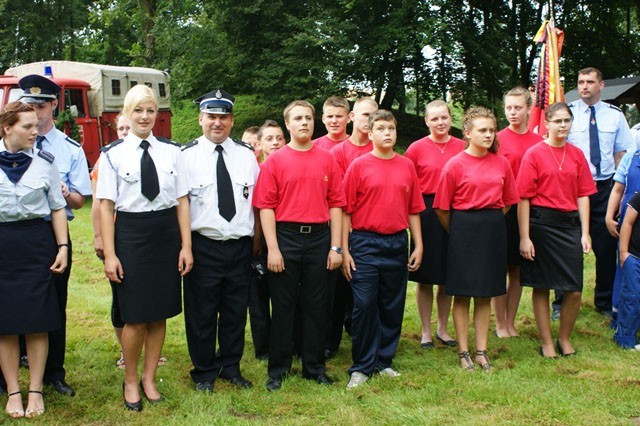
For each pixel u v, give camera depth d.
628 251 4.83
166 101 15.62
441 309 5.07
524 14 21.53
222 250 4.00
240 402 3.85
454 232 4.42
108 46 28.95
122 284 3.67
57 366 4.03
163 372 4.35
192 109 22.36
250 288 4.70
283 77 19.20
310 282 4.11
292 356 4.48
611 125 5.53
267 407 3.78
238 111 22.31
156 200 3.68
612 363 4.44
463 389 4.00
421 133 21.00
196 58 20.00
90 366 4.48
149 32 21.47
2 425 3.50
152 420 3.61
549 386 4.02
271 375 4.21
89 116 12.87
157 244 3.70
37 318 3.57
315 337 4.17
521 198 4.59
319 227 4.07
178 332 5.29
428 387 4.02
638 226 4.75
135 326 3.71
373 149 4.39
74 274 7.23
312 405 3.79
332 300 4.25
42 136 3.93
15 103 3.53
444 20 18.30
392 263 4.25
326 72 19.06
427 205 4.77
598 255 5.68
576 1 21.38
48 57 27.23
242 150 4.12
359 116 4.73
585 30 22.06
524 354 4.70
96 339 5.02
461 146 4.84
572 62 22.39
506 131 5.12
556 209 4.53
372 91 20.75
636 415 3.61
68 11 27.12
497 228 4.37
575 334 5.16
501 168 4.42
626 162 5.14
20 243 3.56
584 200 4.69
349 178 4.21
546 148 4.57
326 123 5.11
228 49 20.23
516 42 20.58
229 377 4.16
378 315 4.26
